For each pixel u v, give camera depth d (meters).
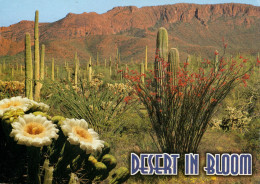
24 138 1.93
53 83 6.61
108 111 6.45
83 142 2.17
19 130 1.98
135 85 4.62
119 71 4.65
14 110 2.23
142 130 6.27
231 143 6.30
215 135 6.70
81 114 6.14
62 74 12.18
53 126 2.09
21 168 2.33
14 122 2.02
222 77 4.40
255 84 9.68
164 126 4.54
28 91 6.96
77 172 2.61
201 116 4.49
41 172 2.26
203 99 4.42
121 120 6.46
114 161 2.93
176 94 4.48
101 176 2.76
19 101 2.46
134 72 4.63
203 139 6.13
